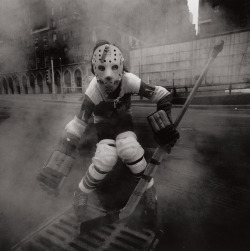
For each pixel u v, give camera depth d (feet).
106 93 4.54
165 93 4.58
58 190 4.81
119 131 4.92
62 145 4.71
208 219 5.40
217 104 36.35
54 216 5.35
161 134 3.96
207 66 3.92
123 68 4.67
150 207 5.05
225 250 4.43
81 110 4.69
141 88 4.53
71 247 4.38
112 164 4.71
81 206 5.09
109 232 4.78
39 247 4.37
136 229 4.86
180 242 4.63
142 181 4.39
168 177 7.85
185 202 6.18
